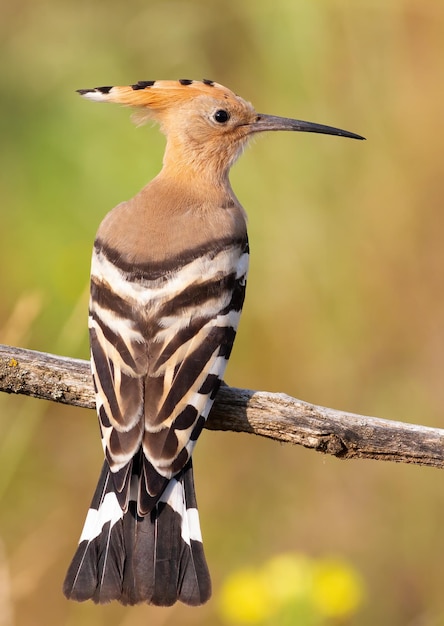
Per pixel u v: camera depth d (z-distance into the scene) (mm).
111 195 13445
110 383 8203
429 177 12703
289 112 13062
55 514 11969
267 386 12500
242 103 10578
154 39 13828
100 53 14102
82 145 13609
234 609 9477
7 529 11812
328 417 8258
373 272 12594
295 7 13047
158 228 9055
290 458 11938
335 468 11781
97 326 8523
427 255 12531
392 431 8211
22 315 10688
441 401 12094
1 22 14508
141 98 10523
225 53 13641
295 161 12852
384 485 11633
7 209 13672
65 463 12297
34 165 13711
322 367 12406
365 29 13016
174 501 8031
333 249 12664
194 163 10391
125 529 7961
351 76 13008
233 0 13336
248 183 12828
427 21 12961
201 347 8391
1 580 10039
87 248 13312
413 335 12367
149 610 11109
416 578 11375
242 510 11852
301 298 12578
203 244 8914
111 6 14133
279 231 12727
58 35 14234
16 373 8594
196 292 8602
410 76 12961
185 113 10453
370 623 11188
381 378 12289
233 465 12023
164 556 7930
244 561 11570
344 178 12820
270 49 13250
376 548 11508
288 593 9445
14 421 11414
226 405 8375
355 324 12477
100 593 7898
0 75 14117
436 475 11539
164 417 8047
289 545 11617
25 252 13430
